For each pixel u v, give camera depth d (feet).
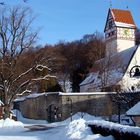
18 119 188.65
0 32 156.04
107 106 160.76
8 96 158.81
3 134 92.94
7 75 157.17
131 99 145.18
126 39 288.10
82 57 305.53
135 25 294.46
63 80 286.87
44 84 225.97
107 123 66.80
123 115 146.00
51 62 178.81
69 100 161.99
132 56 226.17
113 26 288.71
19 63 163.63
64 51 320.09
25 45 161.17
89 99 163.43
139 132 53.16
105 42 298.15
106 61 228.84
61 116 160.97
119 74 216.33
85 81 257.96
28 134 91.15
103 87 209.97
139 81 201.57
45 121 169.37
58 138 74.18
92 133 71.05
